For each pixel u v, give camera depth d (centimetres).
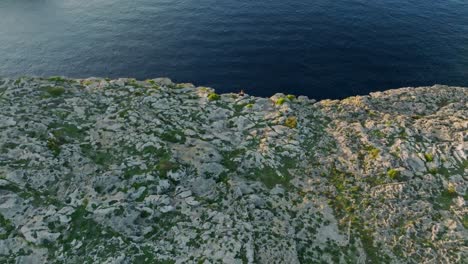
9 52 7288
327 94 6019
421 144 3344
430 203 2881
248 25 8056
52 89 3653
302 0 9181
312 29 7819
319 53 7019
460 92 4397
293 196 2931
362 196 2966
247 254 2381
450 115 3888
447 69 6475
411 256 2541
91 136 3180
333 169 3228
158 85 4162
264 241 2511
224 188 2870
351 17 8281
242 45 7331
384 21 8069
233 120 3728
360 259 2516
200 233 2506
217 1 9331
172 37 7694
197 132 3450
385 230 2702
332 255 2528
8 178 2622
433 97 4300
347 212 2833
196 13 8700
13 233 2344
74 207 2541
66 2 9625
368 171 3181
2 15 8975
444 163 3164
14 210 2458
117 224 2481
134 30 8000
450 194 2950
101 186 2731
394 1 9056
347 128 3694
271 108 3981
